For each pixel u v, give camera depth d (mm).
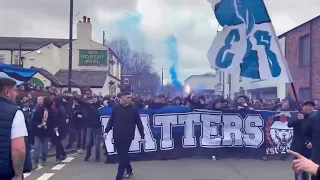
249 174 9617
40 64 40750
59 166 10844
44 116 10633
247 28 8648
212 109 12734
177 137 12484
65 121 13195
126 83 26875
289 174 9641
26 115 11070
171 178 9062
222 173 9750
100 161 11859
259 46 8586
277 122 12648
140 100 14242
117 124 8516
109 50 42250
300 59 25672
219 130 12625
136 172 9883
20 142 3836
